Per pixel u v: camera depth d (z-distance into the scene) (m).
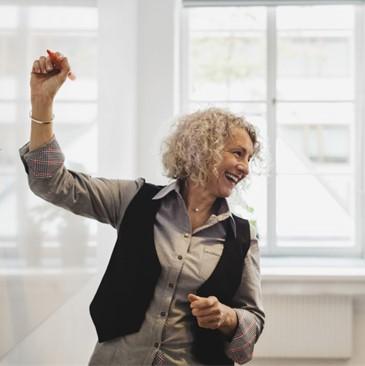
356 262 3.77
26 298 1.43
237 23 3.89
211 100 3.92
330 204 3.90
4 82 1.26
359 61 3.86
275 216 3.90
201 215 1.52
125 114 2.90
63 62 1.36
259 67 3.90
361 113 3.86
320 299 3.45
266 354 3.47
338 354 3.47
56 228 1.72
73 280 1.94
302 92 3.89
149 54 3.46
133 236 1.49
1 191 1.24
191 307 1.38
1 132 1.24
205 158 1.47
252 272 1.56
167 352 1.45
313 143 3.91
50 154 1.40
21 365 1.39
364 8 3.82
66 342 1.87
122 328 1.44
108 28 2.41
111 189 1.57
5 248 1.27
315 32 3.89
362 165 3.87
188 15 3.89
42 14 1.54
